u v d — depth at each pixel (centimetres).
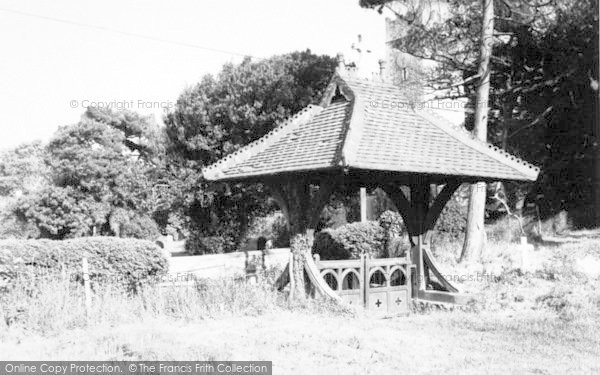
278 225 3741
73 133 3897
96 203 3788
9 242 1181
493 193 3167
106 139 3922
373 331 956
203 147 3559
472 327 1016
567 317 1095
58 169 3797
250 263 1925
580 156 3123
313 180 1218
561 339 923
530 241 2752
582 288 1420
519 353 833
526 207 3247
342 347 841
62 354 808
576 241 2536
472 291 1390
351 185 1238
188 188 3512
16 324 982
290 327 965
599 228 2886
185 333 928
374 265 1227
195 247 3569
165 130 3859
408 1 2423
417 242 1315
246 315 1082
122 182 3878
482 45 2253
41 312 1012
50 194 3697
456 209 2545
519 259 1994
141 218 3991
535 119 3055
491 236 2855
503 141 3089
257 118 3472
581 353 838
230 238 3544
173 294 1155
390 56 2609
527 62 3048
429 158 1184
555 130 3175
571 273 1598
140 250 1311
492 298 1295
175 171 3703
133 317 1063
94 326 996
